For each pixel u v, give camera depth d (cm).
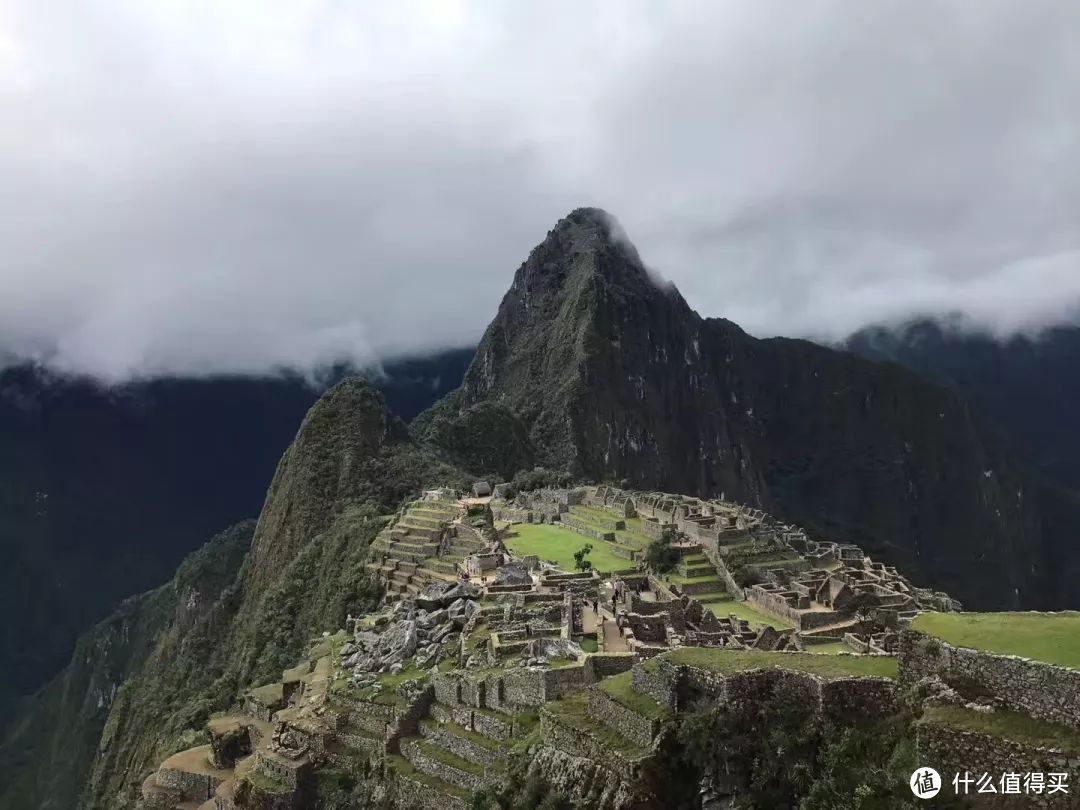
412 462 17712
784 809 1980
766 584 8838
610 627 4141
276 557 16212
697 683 2258
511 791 2672
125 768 10338
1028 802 1617
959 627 1962
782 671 2156
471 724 3553
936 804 1723
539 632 4119
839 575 9606
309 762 4203
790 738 2039
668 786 2178
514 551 9994
